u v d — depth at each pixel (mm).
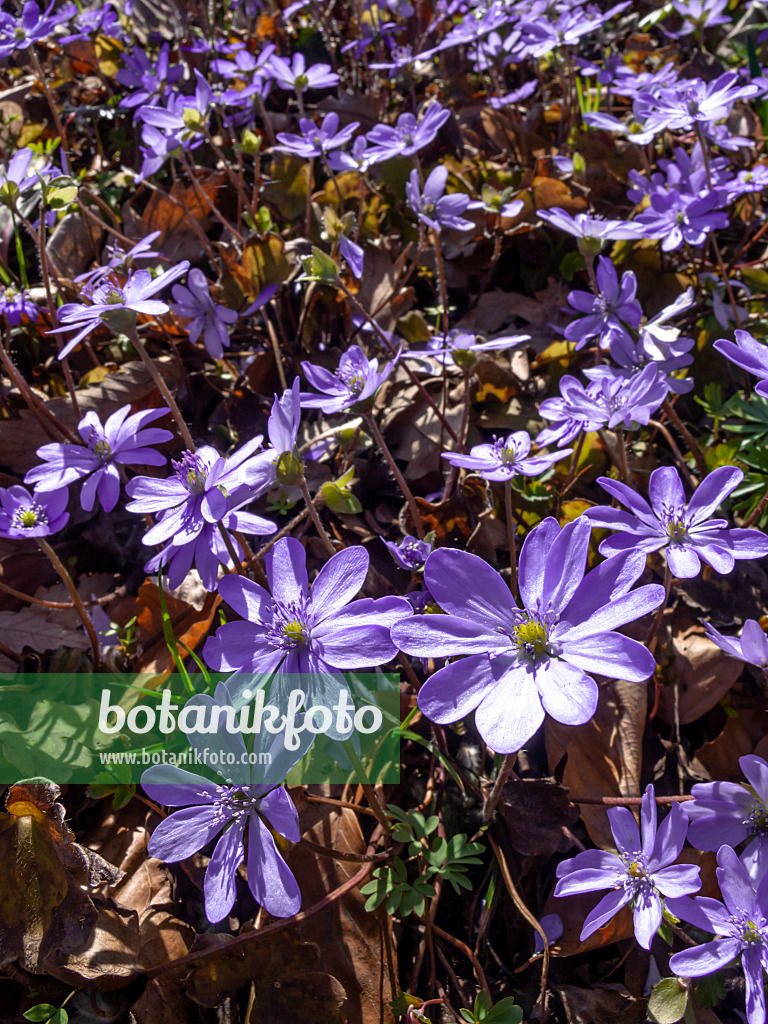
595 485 221
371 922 160
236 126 325
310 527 216
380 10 340
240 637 141
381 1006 154
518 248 282
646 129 238
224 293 248
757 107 316
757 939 136
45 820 156
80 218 275
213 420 241
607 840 170
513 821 171
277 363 238
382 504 222
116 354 250
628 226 200
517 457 174
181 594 199
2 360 222
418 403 232
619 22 400
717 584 198
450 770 171
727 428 223
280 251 242
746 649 152
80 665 191
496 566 205
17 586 211
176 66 309
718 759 181
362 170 246
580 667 126
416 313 241
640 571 131
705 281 253
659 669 188
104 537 218
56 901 155
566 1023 157
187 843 136
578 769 176
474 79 364
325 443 225
